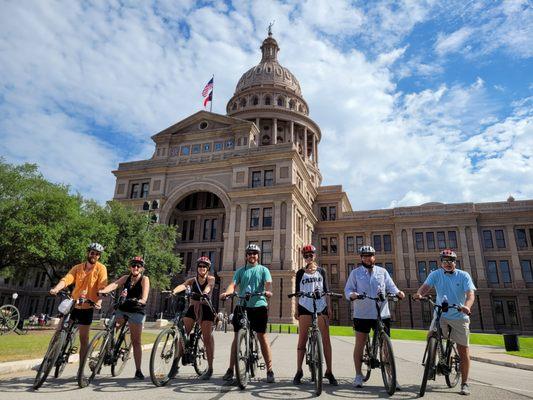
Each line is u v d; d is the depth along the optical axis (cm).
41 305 5216
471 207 4647
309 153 6988
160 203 4347
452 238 4591
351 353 1215
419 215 4734
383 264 4822
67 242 2183
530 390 611
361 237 5009
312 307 634
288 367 844
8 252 2148
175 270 3272
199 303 679
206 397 513
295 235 3884
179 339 648
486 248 4497
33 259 2242
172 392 543
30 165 2431
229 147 4472
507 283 4316
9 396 503
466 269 4384
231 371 618
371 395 540
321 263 5025
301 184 4484
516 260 4325
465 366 571
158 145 4778
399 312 4441
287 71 7481
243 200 4000
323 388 587
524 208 4531
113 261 2708
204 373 690
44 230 2036
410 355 1212
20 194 2269
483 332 4100
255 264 681
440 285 630
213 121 4700
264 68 7356
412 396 539
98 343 609
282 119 6512
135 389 562
